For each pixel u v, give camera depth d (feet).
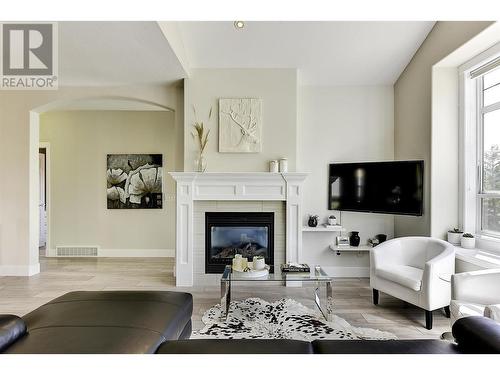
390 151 13.89
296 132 12.87
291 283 12.57
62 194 18.19
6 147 13.98
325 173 13.93
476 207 10.63
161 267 15.52
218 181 12.55
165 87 13.84
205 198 12.57
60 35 9.47
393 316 9.39
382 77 13.48
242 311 9.72
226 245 13.07
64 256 18.04
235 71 12.90
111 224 18.20
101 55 10.84
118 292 6.96
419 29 11.09
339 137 13.94
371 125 13.92
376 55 12.27
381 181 12.36
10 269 13.93
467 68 10.54
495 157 10.08
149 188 18.16
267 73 12.90
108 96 13.83
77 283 12.78
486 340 4.02
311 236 13.98
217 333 8.18
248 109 12.82
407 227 12.85
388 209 12.12
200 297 11.12
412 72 12.37
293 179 12.44
